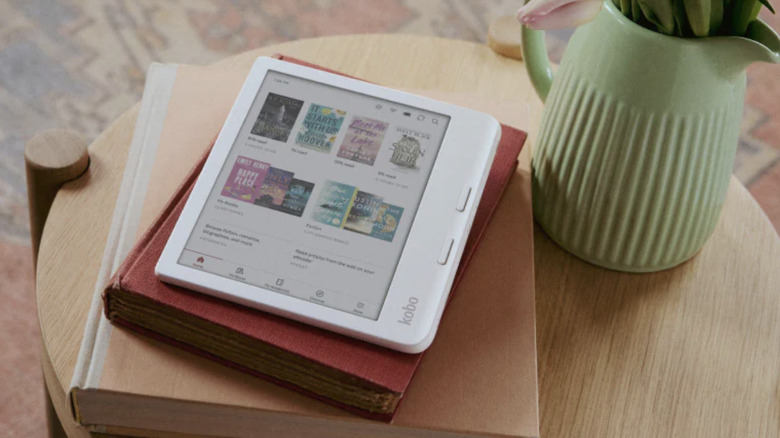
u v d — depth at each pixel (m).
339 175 0.58
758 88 1.48
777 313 0.67
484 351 0.58
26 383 1.14
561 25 0.49
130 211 0.62
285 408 0.54
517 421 0.55
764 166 1.39
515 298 0.61
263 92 0.62
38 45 1.46
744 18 0.54
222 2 1.53
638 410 0.62
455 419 0.54
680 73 0.54
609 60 0.56
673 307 0.67
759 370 0.64
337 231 0.56
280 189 0.58
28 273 1.23
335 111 0.61
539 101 0.79
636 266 0.66
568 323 0.66
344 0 1.55
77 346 0.59
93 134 1.36
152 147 0.67
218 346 0.55
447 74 0.81
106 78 1.43
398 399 0.53
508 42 0.82
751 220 0.73
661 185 0.59
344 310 0.53
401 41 0.83
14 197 1.30
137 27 1.49
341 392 0.54
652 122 0.56
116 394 0.54
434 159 0.59
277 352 0.53
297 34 1.49
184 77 0.72
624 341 0.65
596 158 0.60
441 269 0.55
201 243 0.56
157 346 0.56
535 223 0.70
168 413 0.55
